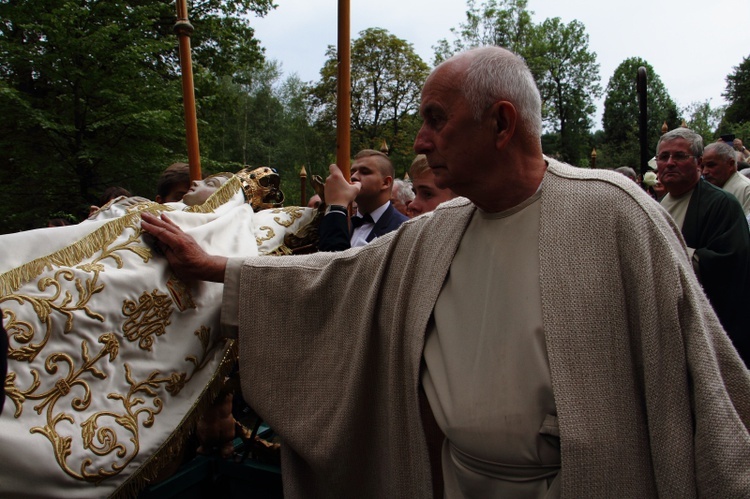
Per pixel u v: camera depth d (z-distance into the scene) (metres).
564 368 1.18
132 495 1.47
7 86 9.52
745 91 36.41
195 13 15.00
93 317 1.44
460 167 1.32
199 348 1.67
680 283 1.16
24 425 1.29
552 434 1.21
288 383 1.68
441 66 1.34
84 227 1.57
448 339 1.39
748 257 3.01
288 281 1.70
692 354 1.13
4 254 1.39
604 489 1.14
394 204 4.04
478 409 1.28
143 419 1.50
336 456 1.61
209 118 15.08
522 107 1.30
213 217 1.93
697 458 1.11
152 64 11.98
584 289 1.21
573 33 39.50
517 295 1.29
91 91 10.33
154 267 1.62
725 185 4.45
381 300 1.61
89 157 10.29
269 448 2.08
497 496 1.29
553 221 1.28
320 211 2.20
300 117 31.98
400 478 1.53
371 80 24.83
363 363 1.58
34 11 9.88
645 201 1.24
